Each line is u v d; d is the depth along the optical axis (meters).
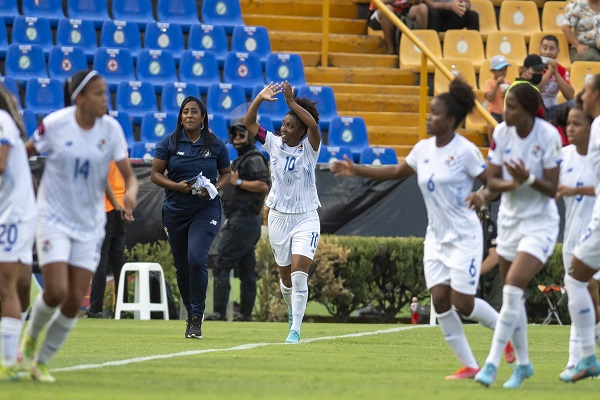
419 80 53.59
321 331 31.30
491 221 37.03
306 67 53.25
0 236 15.31
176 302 39.38
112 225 36.19
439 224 17.08
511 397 14.57
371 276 39.59
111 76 49.38
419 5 54.75
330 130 47.97
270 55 50.84
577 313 17.64
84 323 33.19
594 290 19.41
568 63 54.44
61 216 15.61
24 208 15.43
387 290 39.94
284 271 26.89
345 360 21.00
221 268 36.50
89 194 15.77
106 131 15.86
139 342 25.03
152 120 46.38
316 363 20.11
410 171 17.44
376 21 55.38
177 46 51.75
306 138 26.19
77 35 50.72
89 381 15.68
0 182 15.31
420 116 48.94
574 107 19.27
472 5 57.31
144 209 38.84
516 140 16.81
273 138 26.39
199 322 26.73
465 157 16.86
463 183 16.92
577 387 16.75
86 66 49.34
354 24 56.56
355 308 40.03
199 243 26.53
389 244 39.62
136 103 48.09
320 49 55.03
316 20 56.25
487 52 54.62
